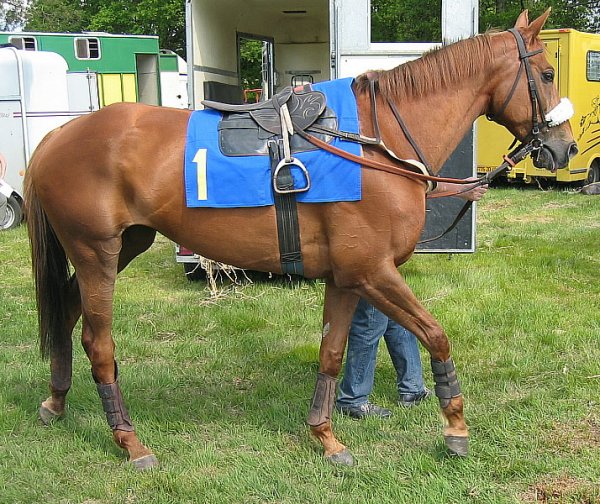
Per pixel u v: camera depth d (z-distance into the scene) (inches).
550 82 128.4
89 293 129.7
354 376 150.0
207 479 125.2
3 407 154.8
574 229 379.6
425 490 120.2
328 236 122.0
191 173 121.7
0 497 121.0
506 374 170.6
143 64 610.2
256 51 716.7
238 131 123.2
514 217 433.7
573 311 221.1
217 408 155.7
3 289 268.5
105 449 137.6
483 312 218.5
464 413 149.8
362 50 250.7
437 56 127.9
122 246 142.5
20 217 422.9
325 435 132.4
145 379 170.1
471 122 130.7
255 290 257.8
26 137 420.8
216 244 125.7
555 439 137.6
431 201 255.6
